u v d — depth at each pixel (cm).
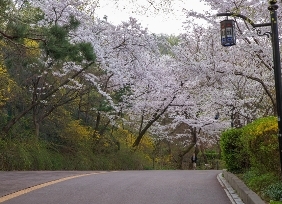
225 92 2117
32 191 1004
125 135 3103
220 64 1767
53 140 2425
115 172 1914
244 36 1562
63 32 1208
